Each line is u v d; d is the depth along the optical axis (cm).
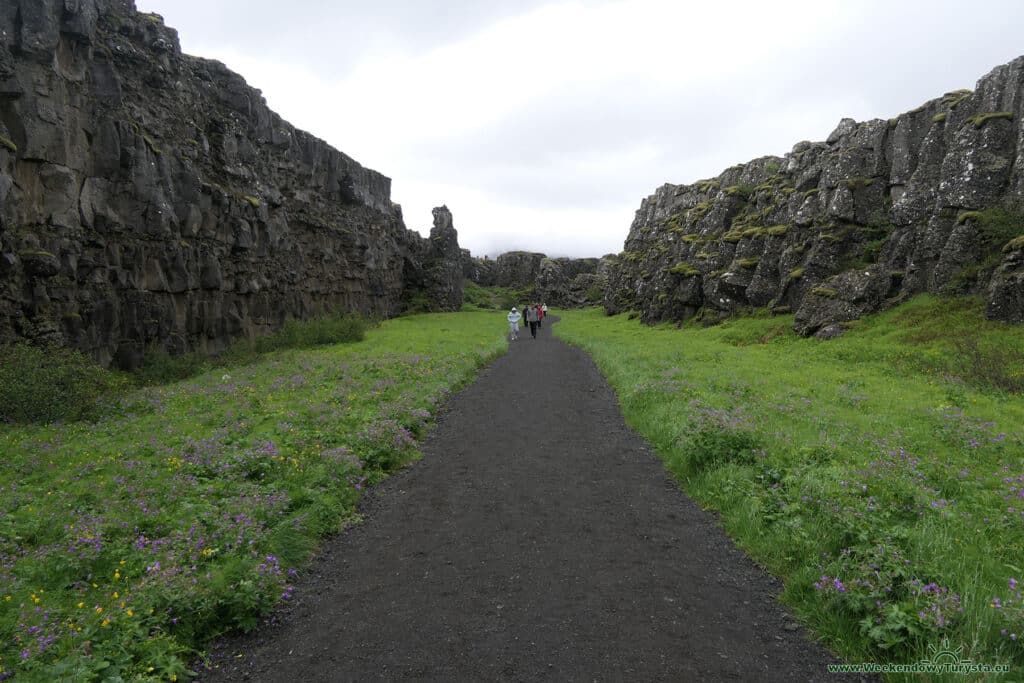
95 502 724
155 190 2278
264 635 488
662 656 432
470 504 770
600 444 1048
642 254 6631
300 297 3841
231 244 2877
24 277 1678
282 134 3569
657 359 2036
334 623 499
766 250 3359
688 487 808
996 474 747
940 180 2436
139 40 2323
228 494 743
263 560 570
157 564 534
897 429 987
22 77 1706
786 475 746
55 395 1327
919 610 431
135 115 2248
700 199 6084
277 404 1337
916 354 1839
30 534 627
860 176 3034
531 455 984
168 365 2216
